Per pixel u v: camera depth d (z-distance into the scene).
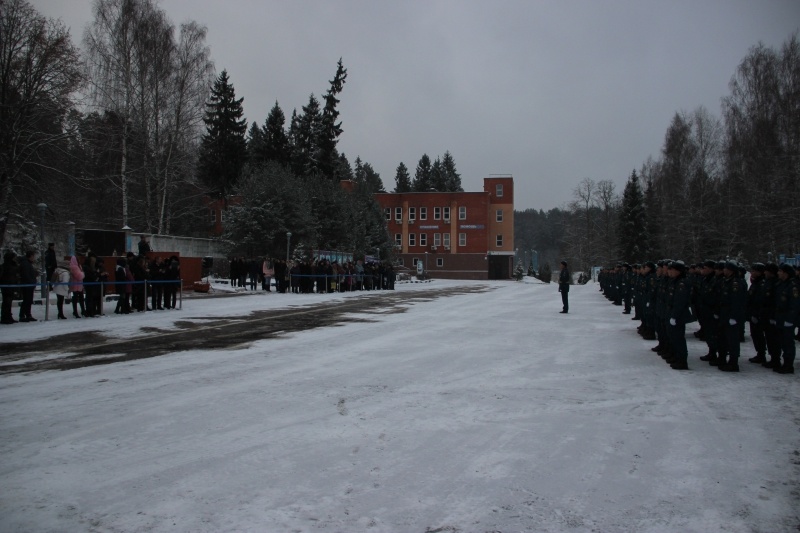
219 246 41.50
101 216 41.12
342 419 6.41
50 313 17.41
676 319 9.68
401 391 7.86
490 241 85.81
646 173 76.56
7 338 12.46
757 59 42.44
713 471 4.90
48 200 28.02
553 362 10.42
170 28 36.22
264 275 31.72
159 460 5.05
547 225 186.25
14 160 25.11
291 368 9.46
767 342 9.92
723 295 9.73
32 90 25.97
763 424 6.36
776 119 39.53
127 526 3.80
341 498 4.27
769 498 4.35
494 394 7.74
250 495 4.32
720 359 9.85
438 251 84.69
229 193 53.22
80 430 5.90
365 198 66.94
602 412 6.85
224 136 53.84
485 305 25.72
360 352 11.26
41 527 3.79
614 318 19.67
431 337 13.76
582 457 5.23
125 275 18.06
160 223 36.19
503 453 5.32
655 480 4.69
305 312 19.62
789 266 9.41
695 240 47.94
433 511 4.06
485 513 4.04
